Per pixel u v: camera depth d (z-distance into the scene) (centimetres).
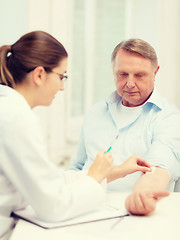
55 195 91
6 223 96
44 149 94
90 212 99
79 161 167
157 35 375
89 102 379
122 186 144
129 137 150
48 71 102
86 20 370
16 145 89
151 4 383
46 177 92
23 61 101
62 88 109
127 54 140
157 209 104
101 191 99
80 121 372
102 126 159
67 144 350
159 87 378
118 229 88
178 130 142
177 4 379
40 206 91
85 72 374
